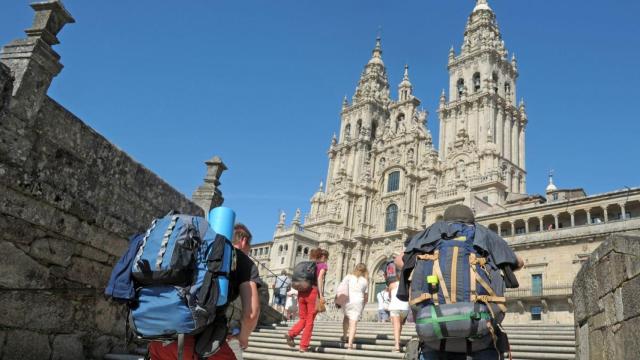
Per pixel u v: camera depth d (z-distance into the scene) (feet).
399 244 205.98
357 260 216.33
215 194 48.39
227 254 14.75
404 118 240.32
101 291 31.76
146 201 36.88
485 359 13.92
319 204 251.80
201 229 14.78
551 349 35.24
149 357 14.75
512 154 203.10
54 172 28.09
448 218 16.72
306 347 38.34
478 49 218.18
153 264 13.51
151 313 13.39
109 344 32.27
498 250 15.37
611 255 19.39
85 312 30.37
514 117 211.20
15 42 26.63
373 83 275.80
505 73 222.07
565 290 116.57
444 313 13.67
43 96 27.04
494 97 203.41
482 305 13.88
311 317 39.09
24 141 25.96
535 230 136.67
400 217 214.48
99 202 31.73
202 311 13.42
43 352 27.07
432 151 211.82
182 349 13.05
